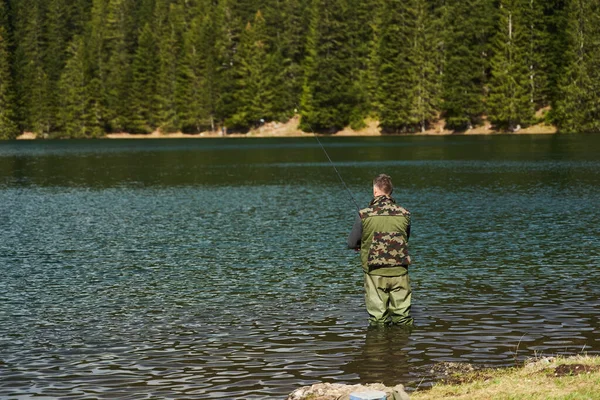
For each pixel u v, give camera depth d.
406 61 108.19
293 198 29.50
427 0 112.81
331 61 113.31
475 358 9.33
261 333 10.78
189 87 125.81
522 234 19.34
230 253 17.56
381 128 113.81
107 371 9.27
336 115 114.12
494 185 32.69
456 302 12.32
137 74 128.25
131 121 129.62
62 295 13.55
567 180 34.25
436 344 9.97
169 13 135.25
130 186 36.31
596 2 94.50
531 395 7.18
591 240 18.28
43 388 8.69
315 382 8.62
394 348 9.84
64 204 28.81
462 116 106.12
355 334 10.58
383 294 10.98
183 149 79.81
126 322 11.62
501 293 12.92
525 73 102.44
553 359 8.67
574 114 95.56
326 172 43.28
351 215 24.12
